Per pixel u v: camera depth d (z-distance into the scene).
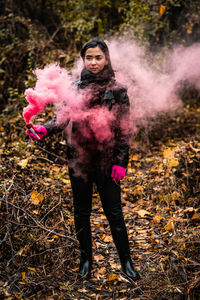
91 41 2.14
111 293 2.31
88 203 2.43
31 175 3.34
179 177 3.70
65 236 2.53
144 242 2.87
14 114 4.53
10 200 2.72
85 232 2.44
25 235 2.56
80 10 5.31
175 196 3.42
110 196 2.32
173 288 2.28
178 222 3.06
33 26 5.32
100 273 2.51
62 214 2.82
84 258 2.48
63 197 3.26
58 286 2.32
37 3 5.59
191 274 2.38
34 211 2.72
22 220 2.61
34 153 3.91
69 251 2.65
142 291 2.29
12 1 5.41
